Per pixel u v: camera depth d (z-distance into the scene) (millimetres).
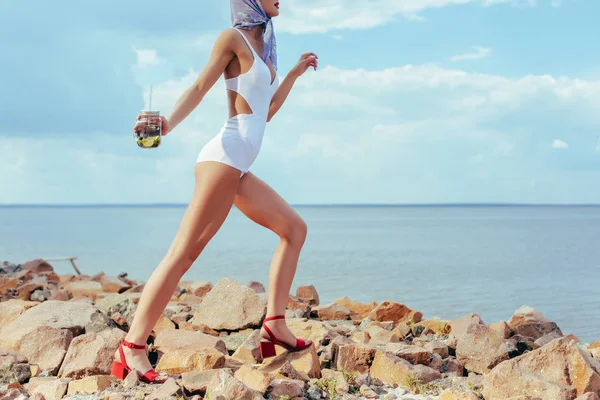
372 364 4484
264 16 4219
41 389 3973
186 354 4410
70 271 21375
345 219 153250
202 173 4027
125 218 153750
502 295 15094
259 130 4141
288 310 6480
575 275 20656
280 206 4324
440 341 5375
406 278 19281
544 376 3855
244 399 3551
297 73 4621
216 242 44250
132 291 9047
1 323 5969
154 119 3873
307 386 4039
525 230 73312
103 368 4406
